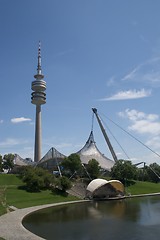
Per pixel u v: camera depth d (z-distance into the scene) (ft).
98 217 211.20
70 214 226.58
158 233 158.81
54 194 350.64
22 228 166.50
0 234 151.12
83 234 156.66
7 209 244.42
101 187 361.10
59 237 150.20
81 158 573.33
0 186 376.27
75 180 466.29
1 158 516.73
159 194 418.10
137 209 255.91
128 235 154.61
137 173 506.89
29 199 312.09
